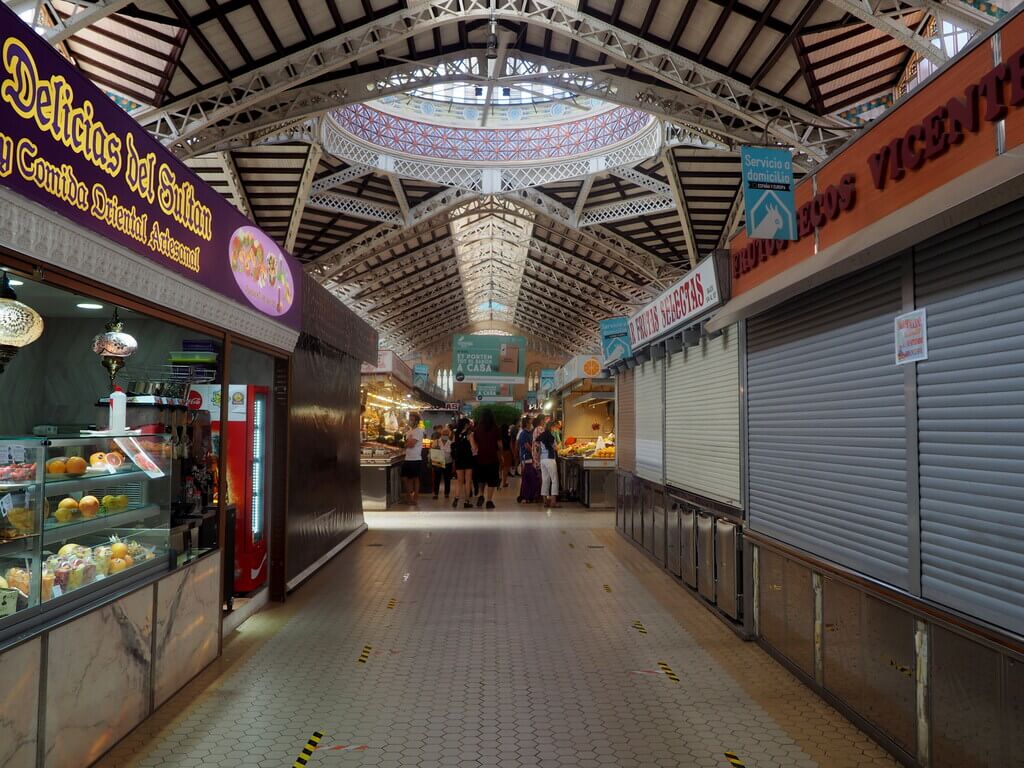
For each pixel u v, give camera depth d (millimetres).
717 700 3920
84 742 2982
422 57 14625
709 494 6027
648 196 21031
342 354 8930
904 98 3342
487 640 5023
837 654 3742
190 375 5414
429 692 4016
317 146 17438
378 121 20422
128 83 11719
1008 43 2639
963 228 2822
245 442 5777
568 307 38875
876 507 3453
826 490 3992
